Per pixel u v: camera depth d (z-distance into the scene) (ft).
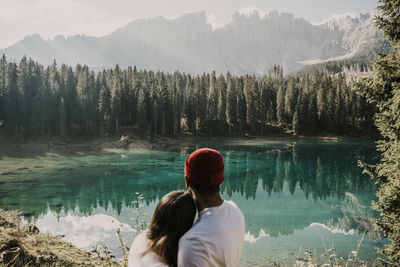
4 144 201.67
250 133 282.36
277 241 46.98
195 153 4.77
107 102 256.52
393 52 15.99
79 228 51.52
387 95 16.22
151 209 66.28
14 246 17.12
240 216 4.61
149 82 310.65
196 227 4.12
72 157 175.01
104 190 91.56
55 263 18.20
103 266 16.76
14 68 250.37
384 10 15.89
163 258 4.34
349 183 100.58
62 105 234.99
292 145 234.99
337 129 281.33
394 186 16.15
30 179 110.01
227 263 4.01
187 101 271.90
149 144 230.48
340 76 326.24
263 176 114.32
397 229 15.72
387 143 17.22
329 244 44.73
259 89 334.65
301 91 309.63
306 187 94.68
